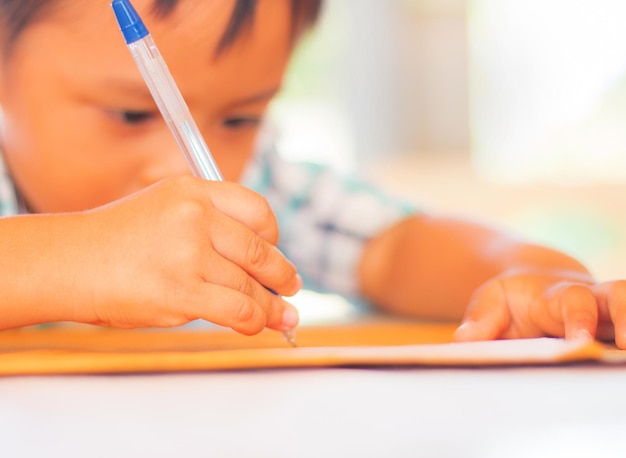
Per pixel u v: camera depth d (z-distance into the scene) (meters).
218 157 0.65
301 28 0.67
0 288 0.42
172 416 0.25
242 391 0.27
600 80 2.19
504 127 2.21
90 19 0.59
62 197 0.64
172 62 0.59
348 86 2.14
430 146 2.18
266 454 0.22
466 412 0.25
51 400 0.27
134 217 0.43
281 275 0.45
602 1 2.17
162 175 0.62
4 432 0.24
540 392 0.27
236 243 0.43
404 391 0.27
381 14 2.14
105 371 0.30
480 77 2.20
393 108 2.16
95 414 0.25
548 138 2.21
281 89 0.66
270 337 0.50
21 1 0.61
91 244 0.43
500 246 0.70
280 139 0.95
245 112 0.64
